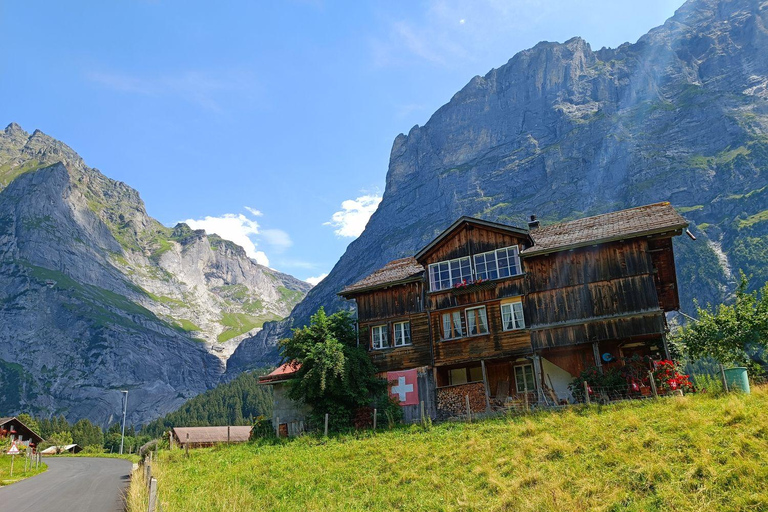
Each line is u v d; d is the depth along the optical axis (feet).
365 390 115.44
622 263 103.71
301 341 122.72
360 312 128.88
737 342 107.55
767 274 531.09
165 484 73.67
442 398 109.91
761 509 43.01
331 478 73.97
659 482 50.80
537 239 118.32
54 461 187.21
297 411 128.36
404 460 74.90
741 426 57.93
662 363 89.81
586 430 68.44
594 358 103.40
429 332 119.44
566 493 52.65
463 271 118.83
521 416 87.61
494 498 55.72
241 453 104.37
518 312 111.24
